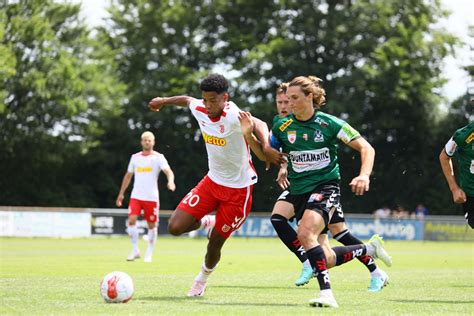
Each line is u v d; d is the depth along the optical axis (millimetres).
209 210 13961
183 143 87312
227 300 13320
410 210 85062
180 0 89812
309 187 13195
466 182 15555
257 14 88188
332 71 84875
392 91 80875
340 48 83625
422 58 82062
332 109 79562
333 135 12992
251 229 61469
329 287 12422
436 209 84688
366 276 20344
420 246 50781
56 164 81188
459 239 60531
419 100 82312
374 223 61062
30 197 83312
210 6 89188
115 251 34750
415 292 15469
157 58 89062
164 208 86312
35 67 79625
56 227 55938
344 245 15227
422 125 83938
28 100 79250
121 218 58750
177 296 13945
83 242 47500
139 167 27031
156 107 14500
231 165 13656
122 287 12336
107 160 84750
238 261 28141
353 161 81812
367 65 79938
